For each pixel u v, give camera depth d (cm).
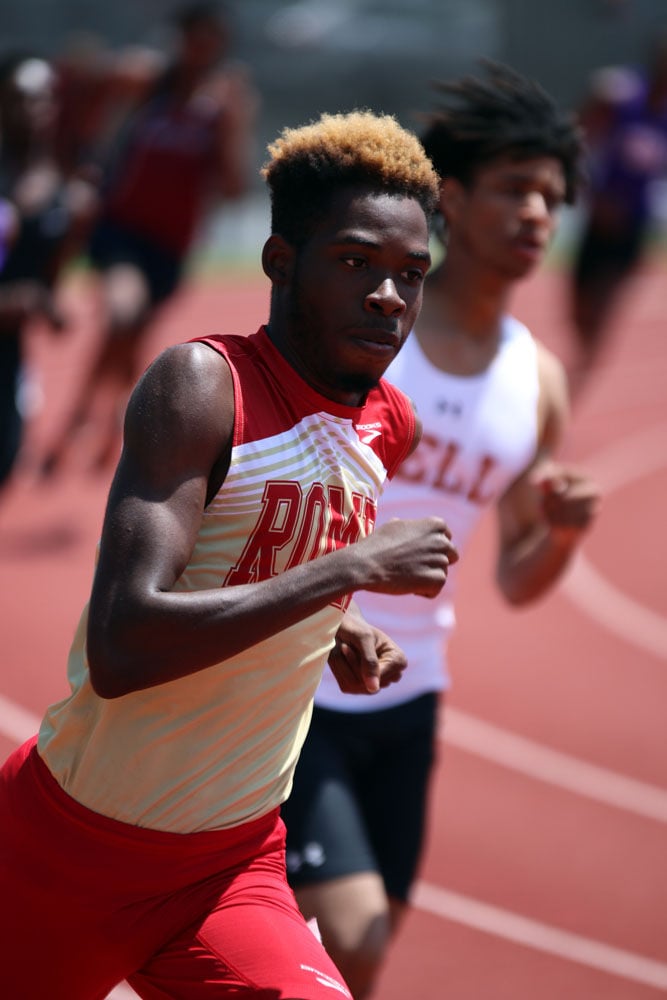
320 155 695
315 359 715
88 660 664
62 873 752
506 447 1078
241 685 729
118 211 2823
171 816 742
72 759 753
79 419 2834
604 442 3841
